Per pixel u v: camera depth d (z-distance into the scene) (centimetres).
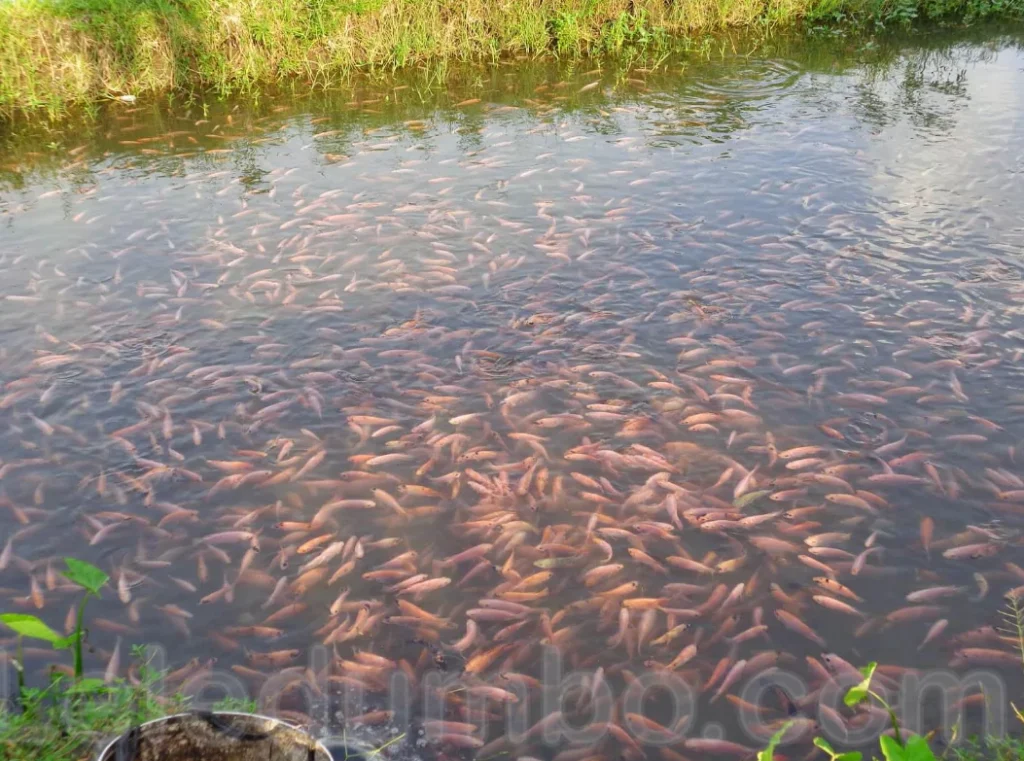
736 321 835
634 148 1249
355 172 1195
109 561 596
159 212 1085
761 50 1688
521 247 977
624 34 1705
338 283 918
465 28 1661
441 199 1100
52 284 928
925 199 1060
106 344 824
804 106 1393
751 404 724
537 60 1667
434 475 661
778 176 1136
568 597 558
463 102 1469
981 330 809
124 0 1470
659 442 687
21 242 1020
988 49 1656
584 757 462
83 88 1435
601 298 877
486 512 624
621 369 772
